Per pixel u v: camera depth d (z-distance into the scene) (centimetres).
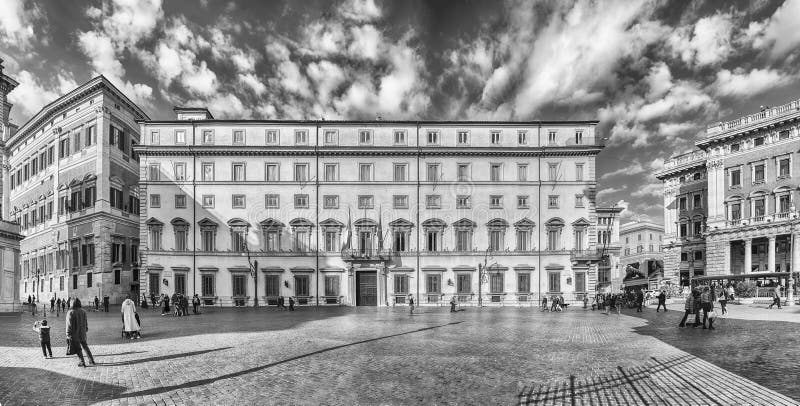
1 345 2359
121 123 6662
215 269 6003
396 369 1700
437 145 6247
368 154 6197
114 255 6316
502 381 1501
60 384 1490
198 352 2100
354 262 6062
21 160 8306
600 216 9444
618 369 1650
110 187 6316
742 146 7525
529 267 6088
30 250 7781
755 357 1789
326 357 1955
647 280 9112
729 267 7581
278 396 1337
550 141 6325
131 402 1289
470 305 6034
